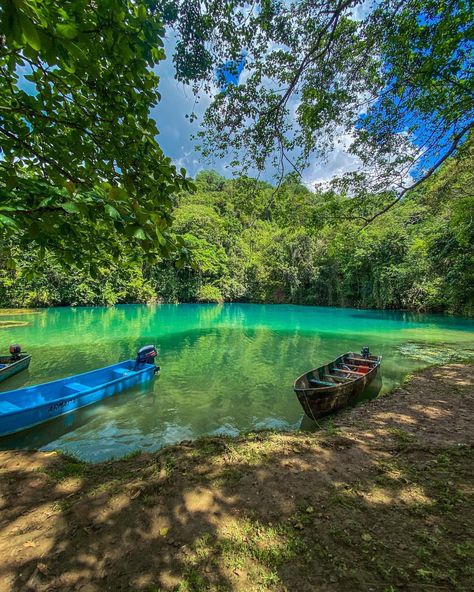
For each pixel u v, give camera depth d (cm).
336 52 480
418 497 288
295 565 213
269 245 3831
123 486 313
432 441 430
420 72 488
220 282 3856
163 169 209
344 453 393
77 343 1329
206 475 334
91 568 215
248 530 251
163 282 3519
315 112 541
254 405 679
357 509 275
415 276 2373
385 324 2000
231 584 200
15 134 209
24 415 536
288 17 430
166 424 587
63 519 267
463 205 1041
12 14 84
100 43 165
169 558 223
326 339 1480
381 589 188
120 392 740
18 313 2361
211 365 1013
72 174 220
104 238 251
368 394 731
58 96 207
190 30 389
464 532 236
